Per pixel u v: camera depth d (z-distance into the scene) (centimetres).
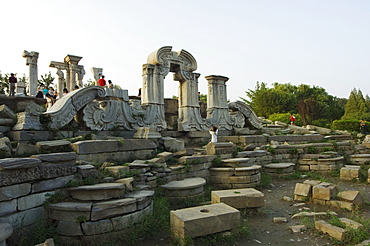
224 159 961
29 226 465
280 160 1190
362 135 1770
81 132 915
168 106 1508
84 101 932
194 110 1343
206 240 473
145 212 532
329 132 1922
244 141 1265
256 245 477
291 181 1004
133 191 572
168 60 1265
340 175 1030
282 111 4134
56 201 496
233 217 506
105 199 499
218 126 1440
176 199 696
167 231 518
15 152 606
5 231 382
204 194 766
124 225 486
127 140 815
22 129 779
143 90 1220
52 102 1295
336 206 660
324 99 5084
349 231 484
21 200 456
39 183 485
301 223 568
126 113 1074
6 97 1152
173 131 1288
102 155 743
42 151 652
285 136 1458
